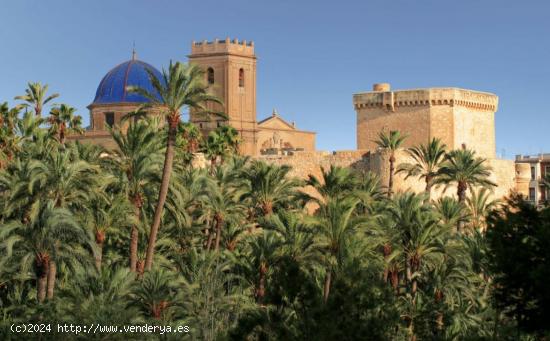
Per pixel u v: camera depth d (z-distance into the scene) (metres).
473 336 47.56
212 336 48.59
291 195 67.75
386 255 57.44
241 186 68.56
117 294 47.97
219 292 53.56
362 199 63.25
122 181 56.22
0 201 55.41
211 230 66.81
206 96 53.25
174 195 56.72
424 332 51.00
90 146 65.56
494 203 75.12
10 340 45.22
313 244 52.16
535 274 31.47
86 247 53.84
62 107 79.75
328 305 41.62
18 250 48.06
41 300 47.69
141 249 59.81
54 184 51.78
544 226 32.53
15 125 70.62
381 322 41.25
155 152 58.38
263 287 54.91
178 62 52.53
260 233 64.62
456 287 57.06
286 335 42.78
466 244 60.81
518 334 41.41
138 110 53.41
